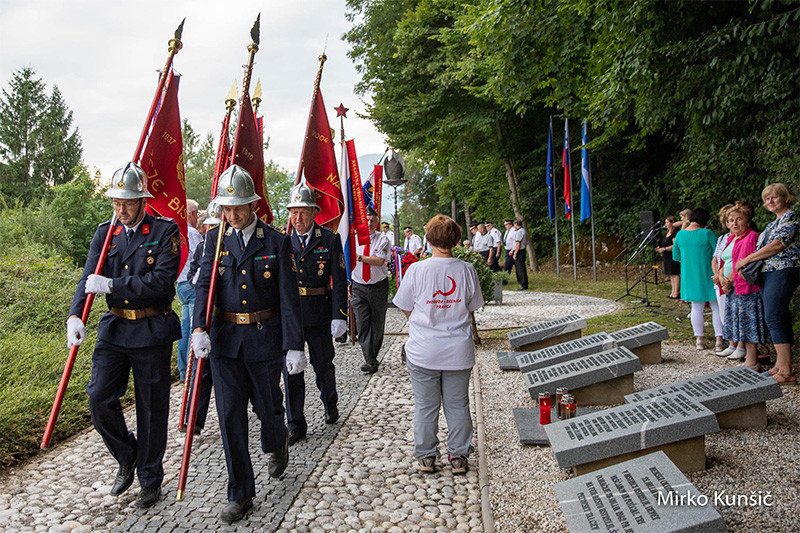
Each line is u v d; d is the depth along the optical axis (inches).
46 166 1929.1
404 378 266.5
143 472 146.9
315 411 222.4
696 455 148.3
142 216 151.6
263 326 147.8
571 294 585.6
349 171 277.1
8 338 294.8
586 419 163.2
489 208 1011.3
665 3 306.8
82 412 214.7
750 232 235.0
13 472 170.6
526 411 204.7
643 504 117.8
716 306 279.6
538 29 382.9
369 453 177.9
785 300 211.0
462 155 1003.9
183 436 196.7
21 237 829.2
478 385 249.3
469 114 820.6
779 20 265.4
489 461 169.0
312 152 234.2
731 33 282.7
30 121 1958.7
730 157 430.0
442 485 155.4
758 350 253.4
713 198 550.0
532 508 139.6
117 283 141.6
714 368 250.7
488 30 390.3
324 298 207.5
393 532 132.3
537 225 924.6
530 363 249.0
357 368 287.3
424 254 465.4
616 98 348.2
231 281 147.3
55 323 355.6
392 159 653.3
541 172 898.1
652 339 260.4
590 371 211.6
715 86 309.1
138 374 147.1
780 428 172.7
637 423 152.6
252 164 182.1
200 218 252.5
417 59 832.9
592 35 384.8
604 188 840.9
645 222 561.9
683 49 296.2
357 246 280.2
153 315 149.0
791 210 212.1
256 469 167.9
